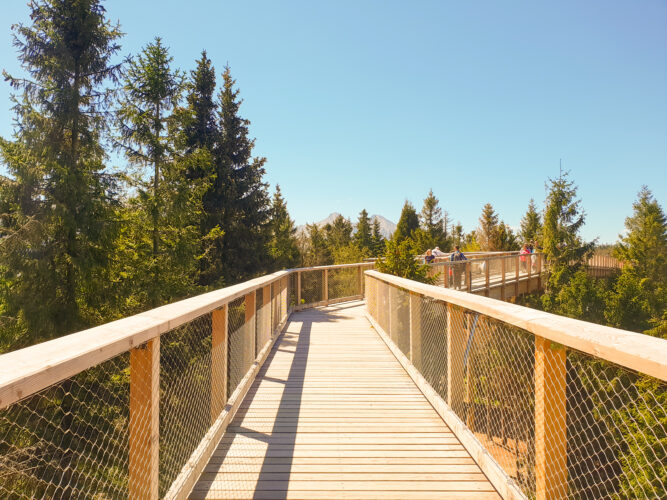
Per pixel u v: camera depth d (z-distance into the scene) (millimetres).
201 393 3111
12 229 11969
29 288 12102
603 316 21984
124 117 16812
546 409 1898
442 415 3656
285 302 8844
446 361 3715
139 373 1876
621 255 32781
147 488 1840
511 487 2332
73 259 12320
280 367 5402
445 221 49906
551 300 22188
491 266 15555
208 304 2713
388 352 6215
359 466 2842
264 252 25109
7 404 1009
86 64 14430
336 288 12578
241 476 2701
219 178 22859
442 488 2566
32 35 13531
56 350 1339
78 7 13875
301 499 2447
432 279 10977
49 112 13430
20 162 12242
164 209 16656
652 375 1244
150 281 15484
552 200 26562
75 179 12664
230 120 24844
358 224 56750
